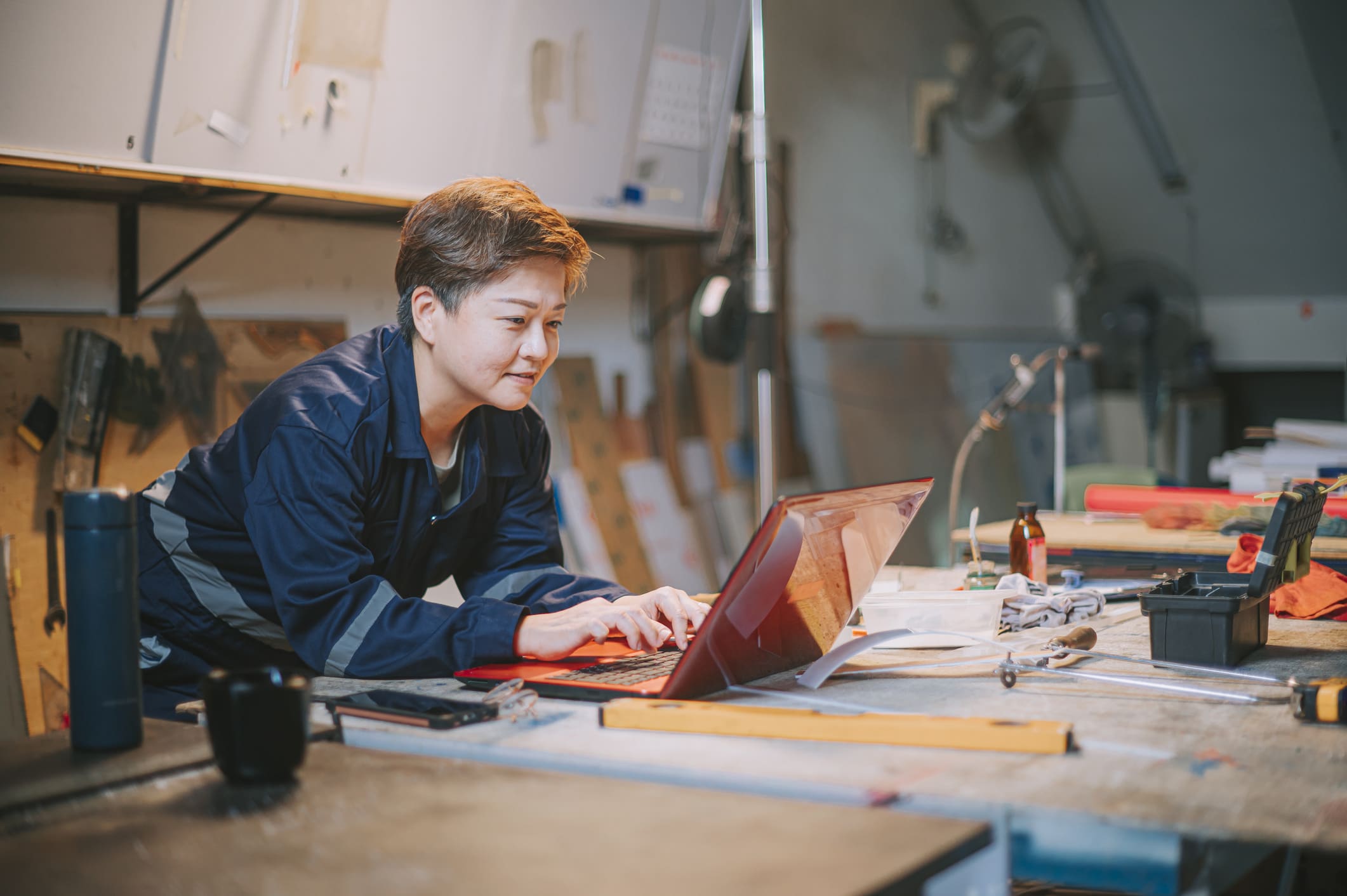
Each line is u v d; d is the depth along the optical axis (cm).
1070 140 664
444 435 163
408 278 150
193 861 80
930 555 566
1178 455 608
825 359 532
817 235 541
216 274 310
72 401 270
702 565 452
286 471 143
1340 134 592
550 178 353
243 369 309
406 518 159
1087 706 119
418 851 80
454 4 309
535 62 336
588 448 414
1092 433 655
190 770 101
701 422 467
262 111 275
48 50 237
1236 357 678
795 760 101
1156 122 632
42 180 259
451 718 113
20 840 85
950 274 625
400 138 307
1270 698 121
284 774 96
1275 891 128
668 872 75
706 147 405
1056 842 88
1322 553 221
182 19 253
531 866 77
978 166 641
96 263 284
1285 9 554
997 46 568
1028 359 656
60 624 265
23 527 261
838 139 552
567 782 95
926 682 132
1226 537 244
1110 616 175
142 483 283
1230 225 658
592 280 428
